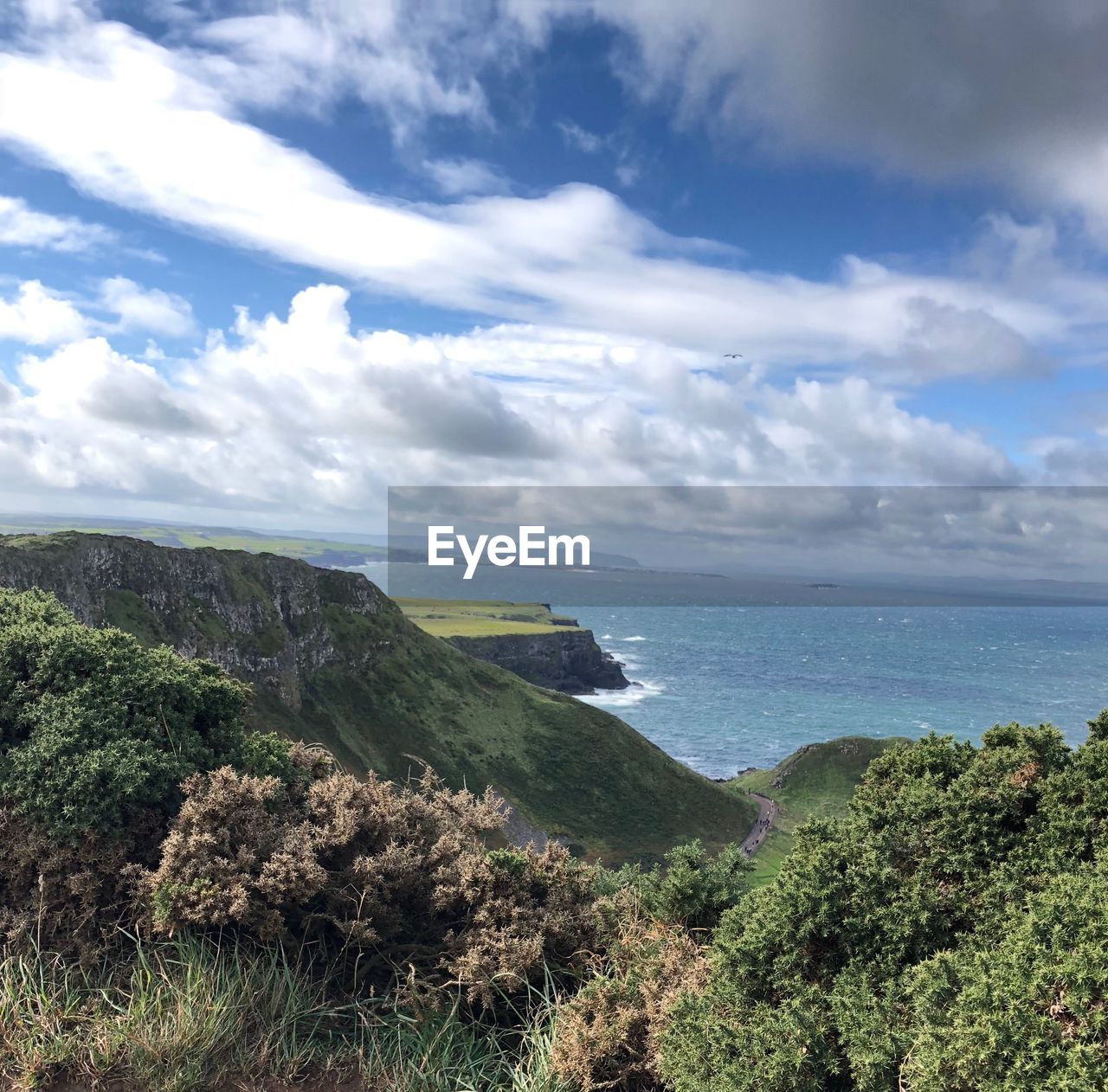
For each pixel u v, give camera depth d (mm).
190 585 65375
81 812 6387
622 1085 5531
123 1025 5379
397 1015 6113
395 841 7500
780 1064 4535
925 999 4527
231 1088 5238
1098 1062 3699
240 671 65750
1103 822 5414
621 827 81125
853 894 5543
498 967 6551
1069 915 4387
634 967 6469
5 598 8977
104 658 7797
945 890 5582
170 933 5957
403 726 81625
